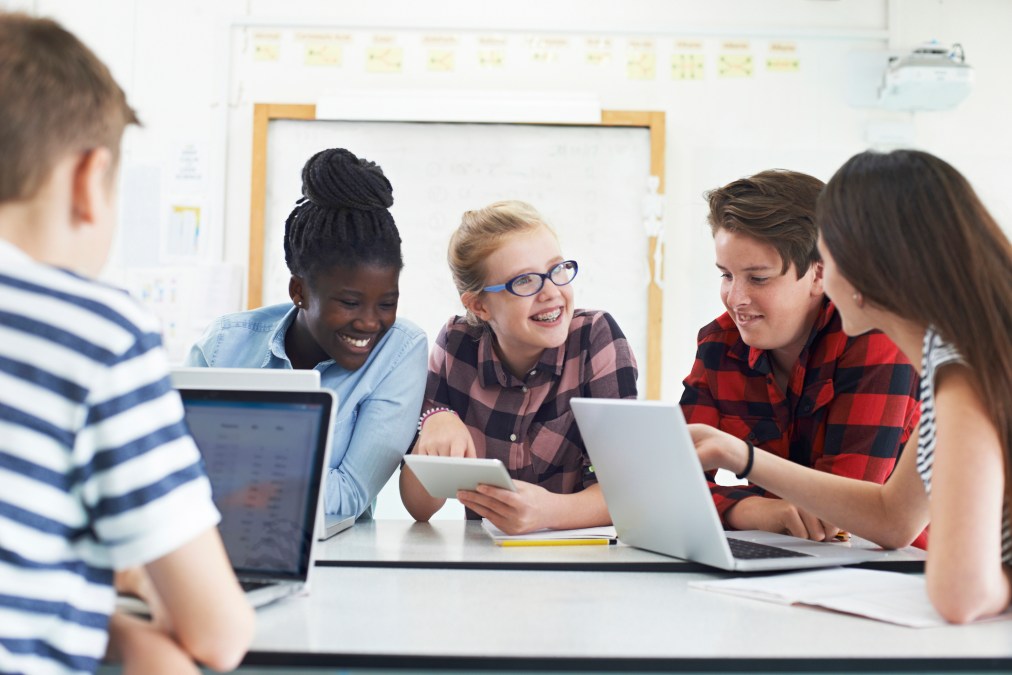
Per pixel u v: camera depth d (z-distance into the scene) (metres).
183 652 0.81
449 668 0.82
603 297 3.22
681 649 0.84
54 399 0.72
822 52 3.30
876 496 1.39
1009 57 3.33
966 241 1.08
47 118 0.77
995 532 0.98
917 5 3.32
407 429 1.83
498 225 1.81
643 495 1.37
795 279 1.60
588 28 3.25
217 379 1.43
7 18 0.82
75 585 0.75
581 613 1.00
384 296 1.76
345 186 1.72
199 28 3.24
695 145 3.27
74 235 0.81
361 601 1.06
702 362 1.83
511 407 1.89
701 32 3.27
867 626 0.95
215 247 3.22
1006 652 0.85
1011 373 1.03
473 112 3.20
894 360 1.60
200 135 3.23
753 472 1.41
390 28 3.25
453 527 1.74
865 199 1.12
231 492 1.17
